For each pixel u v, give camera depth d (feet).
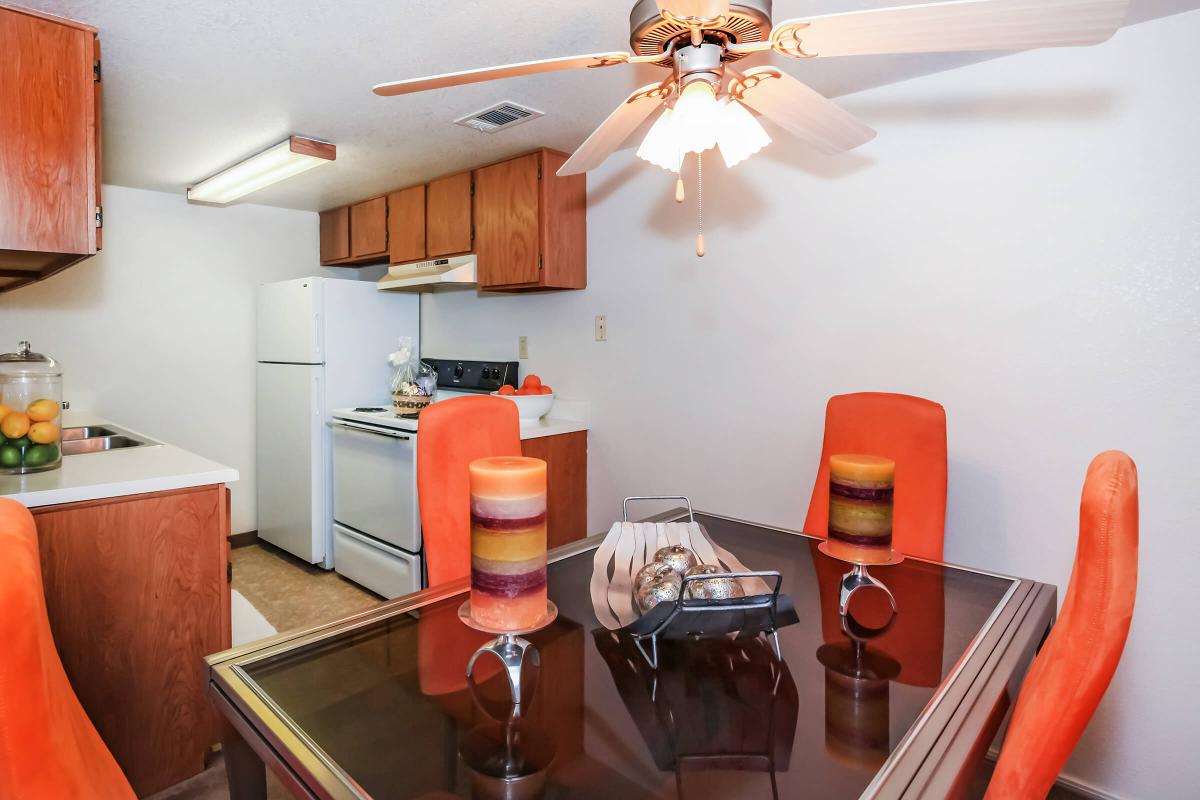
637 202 8.89
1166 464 5.28
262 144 8.40
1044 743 1.80
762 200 7.65
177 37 5.48
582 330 9.69
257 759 2.93
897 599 3.97
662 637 3.35
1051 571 5.86
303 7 5.01
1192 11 5.04
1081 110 5.55
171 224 11.12
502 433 5.24
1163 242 5.23
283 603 9.64
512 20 5.25
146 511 5.35
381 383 11.71
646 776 2.25
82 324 10.30
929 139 6.38
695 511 6.07
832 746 2.42
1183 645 5.26
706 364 8.27
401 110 7.24
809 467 7.41
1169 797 5.35
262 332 11.84
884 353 6.77
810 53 3.48
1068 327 5.69
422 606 3.81
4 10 4.84
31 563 2.02
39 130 5.00
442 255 10.29
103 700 5.19
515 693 2.77
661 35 3.49
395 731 2.54
